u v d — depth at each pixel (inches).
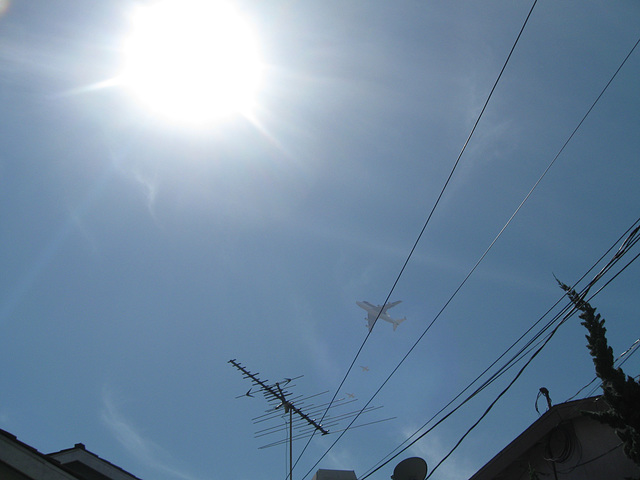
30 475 492.1
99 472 687.1
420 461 689.6
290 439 785.6
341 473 878.4
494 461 690.2
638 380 543.2
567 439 648.4
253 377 818.2
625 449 503.5
